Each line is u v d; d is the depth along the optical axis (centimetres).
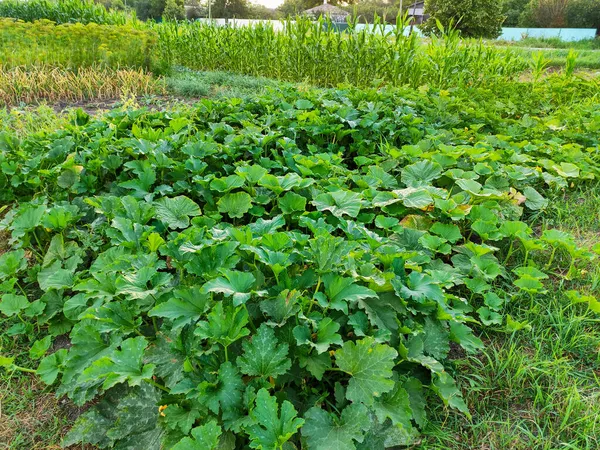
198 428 149
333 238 213
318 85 913
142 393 187
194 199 347
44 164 358
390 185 353
